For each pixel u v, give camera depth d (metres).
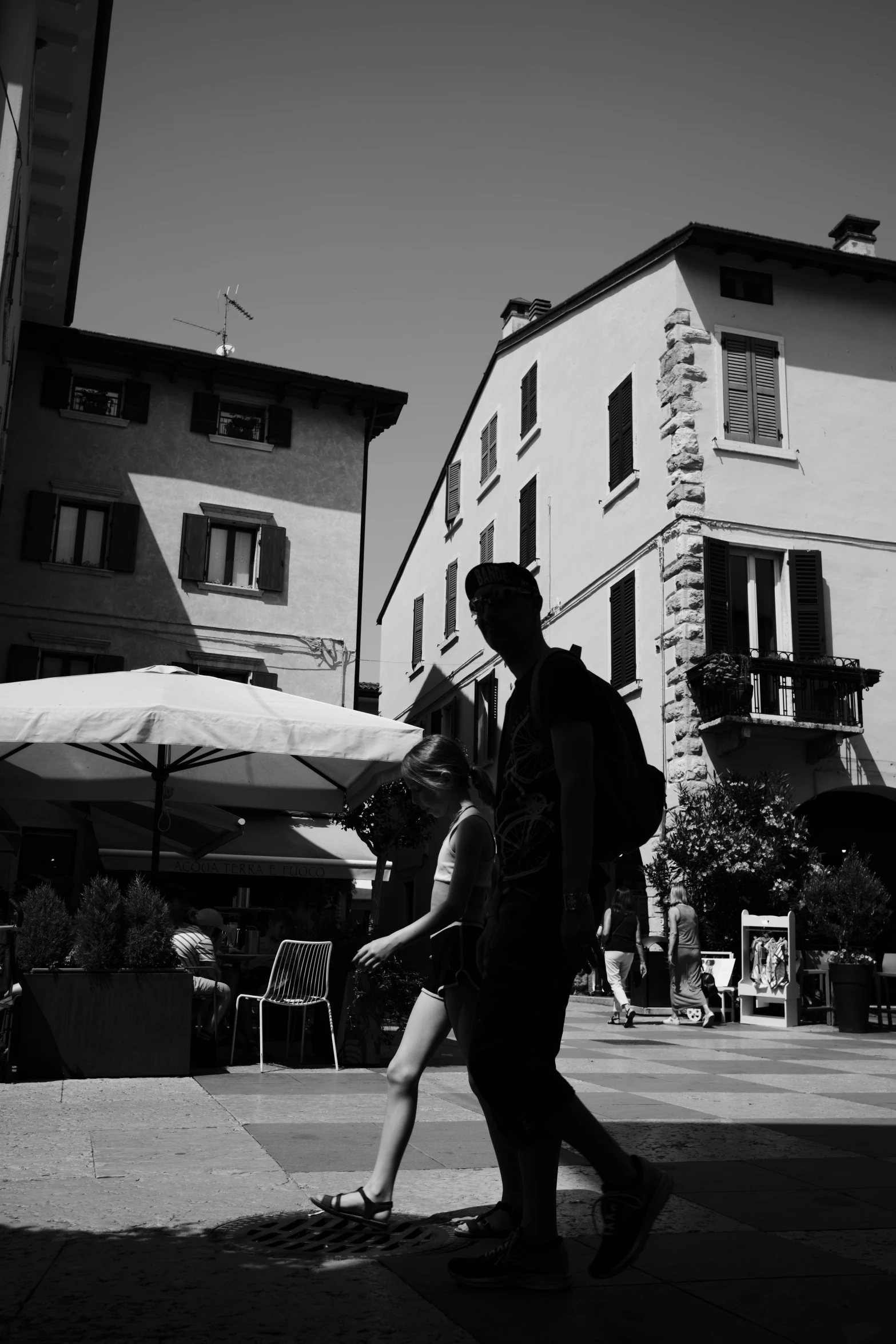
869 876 14.51
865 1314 2.75
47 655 23.59
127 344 24.69
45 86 17.30
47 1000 7.33
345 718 8.44
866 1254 3.35
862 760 18.88
